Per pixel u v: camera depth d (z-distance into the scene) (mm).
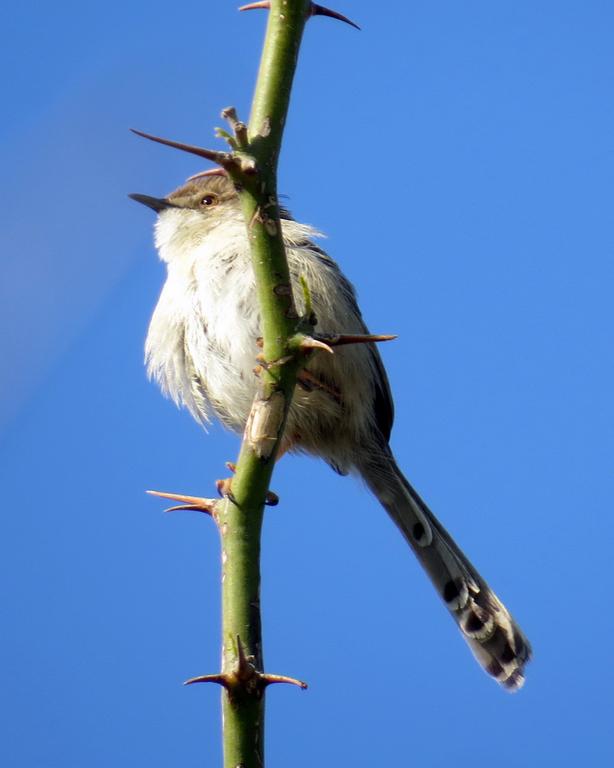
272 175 5395
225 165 5273
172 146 5117
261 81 5438
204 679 5035
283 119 5441
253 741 5027
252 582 5473
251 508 5578
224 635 5363
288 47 5461
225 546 5535
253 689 5043
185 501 5801
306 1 5551
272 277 5520
